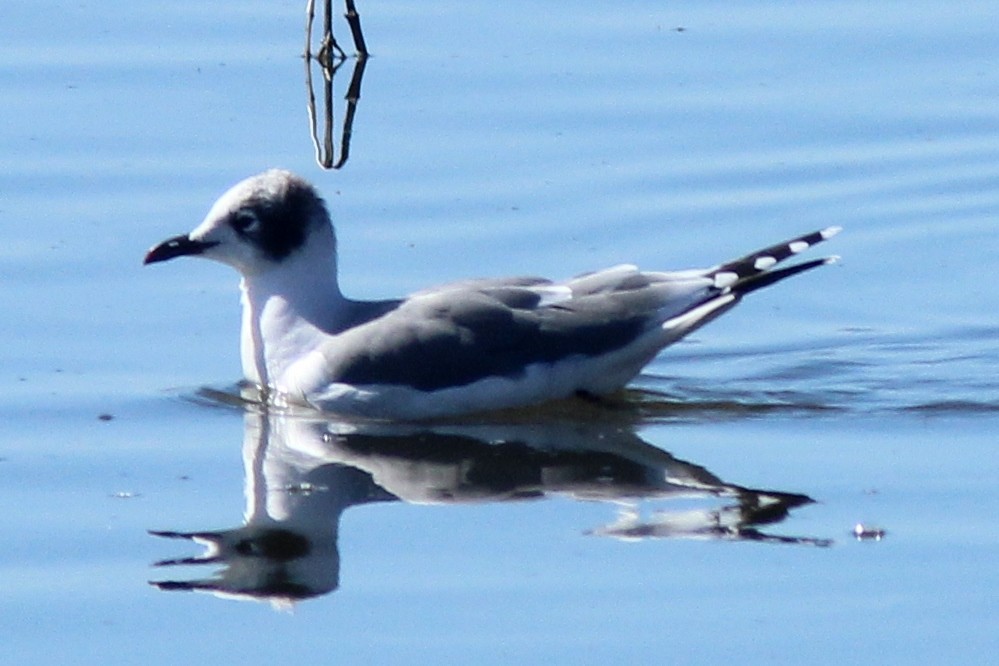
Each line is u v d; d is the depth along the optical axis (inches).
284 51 821.2
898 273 664.4
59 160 715.4
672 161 729.6
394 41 834.8
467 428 553.6
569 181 713.0
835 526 483.2
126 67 796.6
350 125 751.7
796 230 682.8
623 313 561.3
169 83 783.7
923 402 570.9
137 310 627.2
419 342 552.4
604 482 513.0
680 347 619.5
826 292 654.5
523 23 854.5
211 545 477.4
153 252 567.2
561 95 778.2
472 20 858.8
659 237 676.1
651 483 512.4
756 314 642.2
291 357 568.7
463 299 561.0
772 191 709.9
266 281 572.4
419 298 568.4
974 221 693.9
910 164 729.6
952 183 717.3
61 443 538.6
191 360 597.9
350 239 670.5
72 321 617.3
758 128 753.6
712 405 572.1
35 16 845.8
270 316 571.8
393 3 880.3
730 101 773.3
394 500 500.7
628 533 479.5
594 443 542.6
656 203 700.0
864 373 594.2
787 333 628.1
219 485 510.9
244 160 719.1
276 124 751.1
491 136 746.2
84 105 759.7
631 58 812.0
